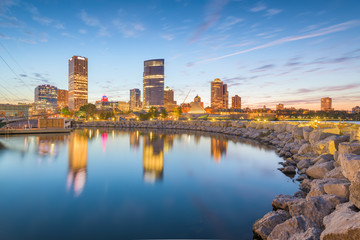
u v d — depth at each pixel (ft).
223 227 31.50
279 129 137.59
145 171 64.44
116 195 44.32
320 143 65.36
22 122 317.63
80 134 195.11
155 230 30.71
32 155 90.12
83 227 31.45
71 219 33.91
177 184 51.75
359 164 30.81
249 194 44.78
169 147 115.34
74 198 42.60
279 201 34.35
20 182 52.75
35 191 46.32
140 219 34.09
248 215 35.14
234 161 78.13
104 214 35.60
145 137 169.89
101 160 80.94
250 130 170.50
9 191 46.34
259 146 115.24
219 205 39.37
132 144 127.95
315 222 24.73
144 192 46.21
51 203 40.01
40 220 33.53
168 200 41.70
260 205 39.04
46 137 165.89
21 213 35.78
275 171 62.75
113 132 221.66
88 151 101.86
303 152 74.59
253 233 29.22
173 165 72.64
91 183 52.31
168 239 28.32
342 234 17.31
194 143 131.54
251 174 60.03
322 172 46.52
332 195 27.76
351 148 41.06
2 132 179.32
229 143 129.59
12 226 31.60
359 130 55.21
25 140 145.18
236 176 58.23
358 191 22.94
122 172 63.05
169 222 32.94
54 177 57.21
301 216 24.45
